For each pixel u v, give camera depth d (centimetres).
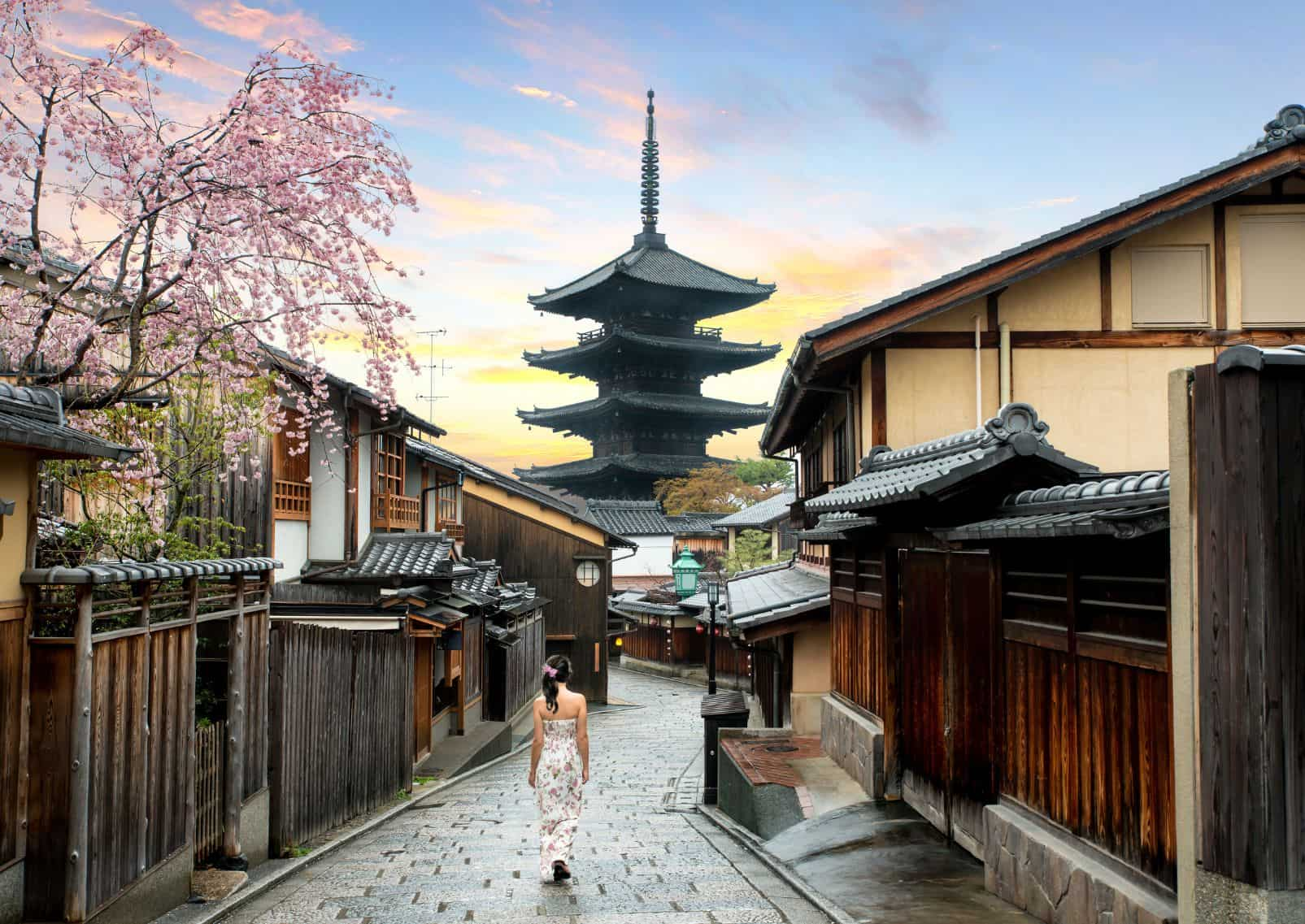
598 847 958
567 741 781
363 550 1689
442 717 1883
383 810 1195
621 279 5741
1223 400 439
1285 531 421
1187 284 1282
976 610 762
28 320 865
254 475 1347
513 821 1127
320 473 1608
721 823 1134
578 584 3266
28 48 788
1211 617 445
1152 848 505
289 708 904
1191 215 1281
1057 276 1286
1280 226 1275
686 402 6278
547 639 3238
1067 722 605
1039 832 634
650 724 2648
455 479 2533
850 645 1209
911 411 1278
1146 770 512
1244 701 424
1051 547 635
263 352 1031
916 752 932
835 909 649
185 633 695
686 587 2164
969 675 779
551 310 6412
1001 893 674
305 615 1479
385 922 636
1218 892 436
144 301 848
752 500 6116
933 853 793
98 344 905
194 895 701
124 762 598
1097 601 569
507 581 3241
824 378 1448
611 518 5384
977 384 1273
